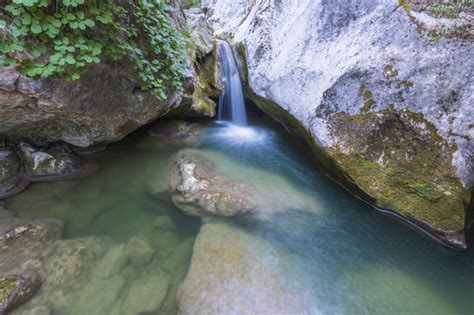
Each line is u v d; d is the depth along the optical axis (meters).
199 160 4.88
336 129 3.66
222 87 7.72
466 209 2.92
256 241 3.08
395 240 3.20
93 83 3.30
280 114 5.75
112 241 3.10
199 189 3.82
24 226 3.05
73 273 2.59
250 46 6.71
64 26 2.49
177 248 3.03
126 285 2.54
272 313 2.30
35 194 3.77
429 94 2.85
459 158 2.72
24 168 4.01
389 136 3.18
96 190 4.05
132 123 4.56
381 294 2.58
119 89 3.72
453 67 2.70
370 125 3.30
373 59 3.23
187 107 6.16
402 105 3.03
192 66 6.56
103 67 3.27
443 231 2.95
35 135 4.09
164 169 4.73
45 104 3.02
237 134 6.55
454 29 2.70
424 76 2.87
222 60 8.13
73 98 3.21
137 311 2.31
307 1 4.54
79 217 3.46
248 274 2.63
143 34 3.66
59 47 2.32
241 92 7.69
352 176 3.56
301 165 5.01
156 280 2.61
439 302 2.51
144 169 4.72
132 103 4.14
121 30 2.99
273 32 5.66
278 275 2.67
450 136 2.76
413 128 2.98
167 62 4.17
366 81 3.29
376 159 3.33
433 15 2.85
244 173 4.57
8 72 2.48
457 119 2.70
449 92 2.73
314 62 4.12
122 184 4.25
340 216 3.60
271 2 6.03
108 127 4.28
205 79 7.44
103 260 2.80
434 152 2.87
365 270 2.84
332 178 4.29
